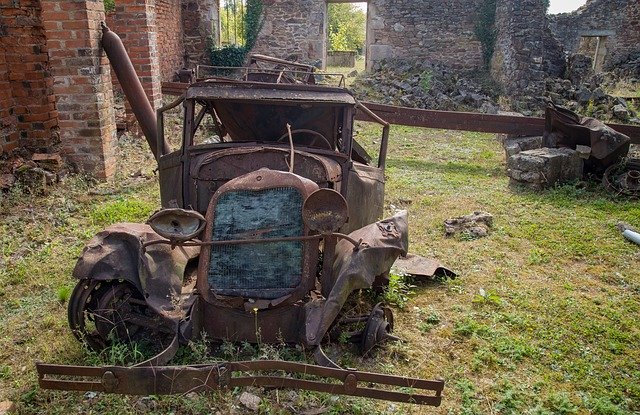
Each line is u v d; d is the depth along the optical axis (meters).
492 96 14.55
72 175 6.84
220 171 3.60
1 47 6.73
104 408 2.82
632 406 3.04
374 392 2.59
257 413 2.80
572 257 5.23
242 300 2.95
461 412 2.90
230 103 4.15
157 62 9.04
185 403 2.82
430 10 16.23
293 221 3.04
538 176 7.40
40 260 4.70
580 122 7.87
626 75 19.06
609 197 7.20
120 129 9.17
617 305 4.26
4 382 3.06
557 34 20.80
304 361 3.02
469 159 9.71
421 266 4.64
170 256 3.24
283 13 16.61
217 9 16.83
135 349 3.02
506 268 4.95
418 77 15.02
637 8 19.83
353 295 4.04
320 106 4.09
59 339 3.45
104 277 2.99
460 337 3.69
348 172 3.91
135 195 6.58
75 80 6.67
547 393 3.11
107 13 11.38
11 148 7.00
